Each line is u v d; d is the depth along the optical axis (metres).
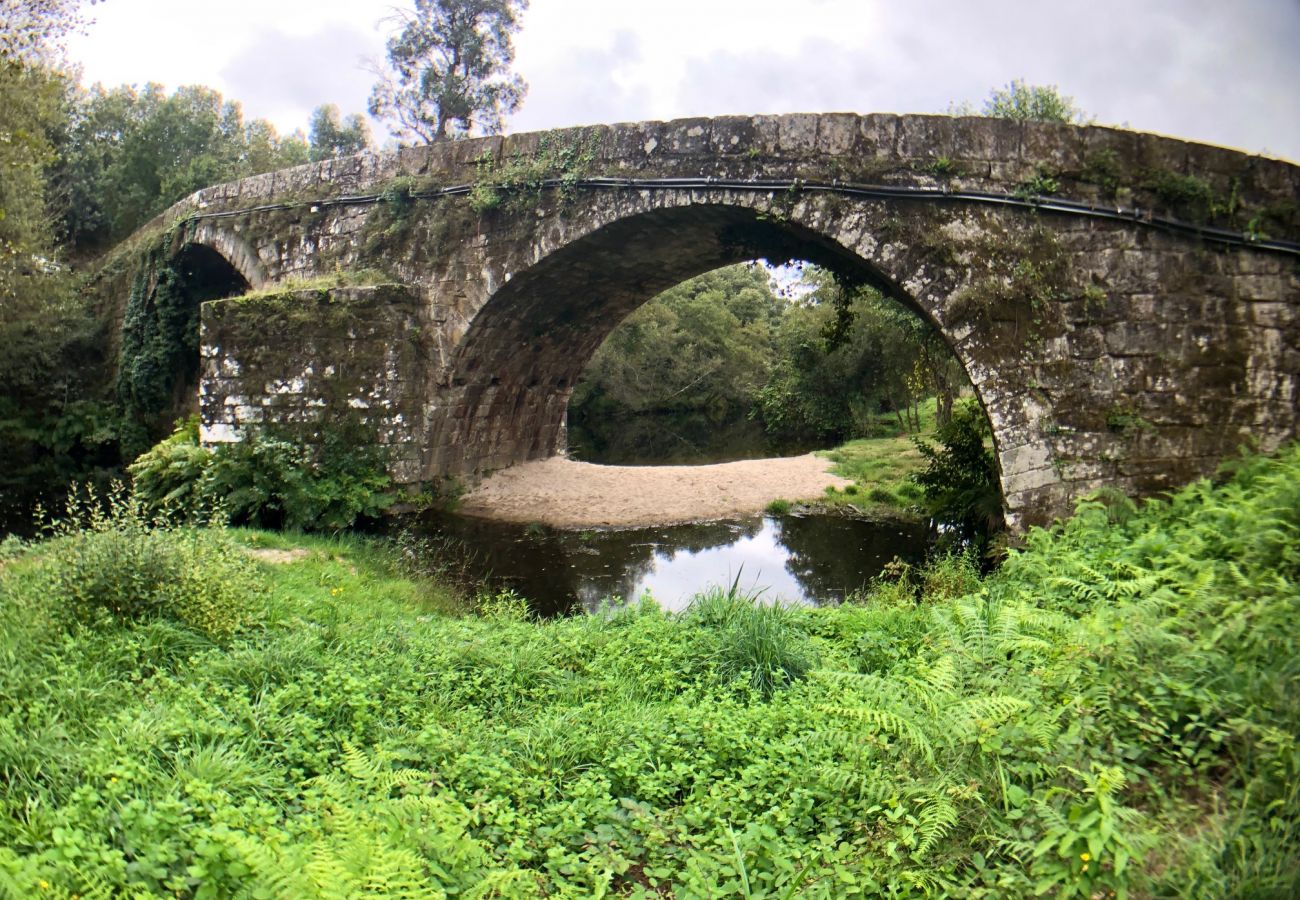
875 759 3.88
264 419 12.88
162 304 19.78
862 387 26.25
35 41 14.51
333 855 2.84
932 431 26.47
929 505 12.91
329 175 15.34
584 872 3.39
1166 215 8.98
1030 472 9.22
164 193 28.70
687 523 13.81
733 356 37.34
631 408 35.53
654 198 11.64
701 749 4.45
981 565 9.75
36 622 5.34
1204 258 8.93
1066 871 2.79
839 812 3.65
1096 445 9.08
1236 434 8.90
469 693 5.35
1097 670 4.01
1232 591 4.65
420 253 13.92
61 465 20.31
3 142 15.00
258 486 11.91
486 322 13.83
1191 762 3.44
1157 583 5.46
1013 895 2.85
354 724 4.56
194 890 2.92
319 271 15.17
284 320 12.87
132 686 4.76
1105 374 9.11
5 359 19.77
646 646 6.20
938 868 3.06
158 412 20.22
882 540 12.73
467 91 26.09
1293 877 2.60
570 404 33.88
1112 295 9.12
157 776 3.59
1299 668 3.54
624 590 10.16
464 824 3.40
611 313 17.36
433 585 9.66
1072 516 9.05
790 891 3.03
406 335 13.18
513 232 13.05
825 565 11.38
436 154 13.88
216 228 17.50
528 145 12.93
